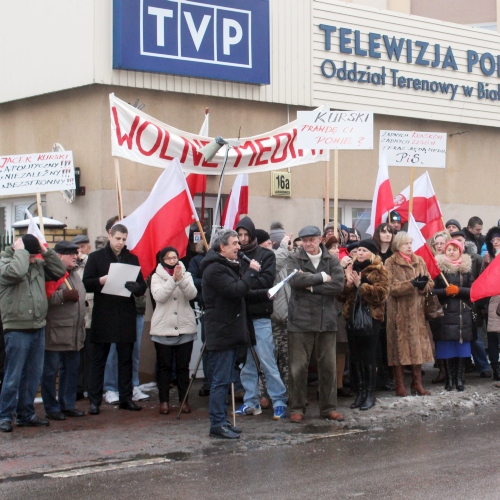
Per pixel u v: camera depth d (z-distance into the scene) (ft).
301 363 28.27
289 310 28.45
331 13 43.34
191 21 37.81
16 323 26.53
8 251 26.78
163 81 37.68
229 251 25.66
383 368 33.55
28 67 39.58
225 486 19.89
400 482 19.81
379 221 37.17
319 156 37.63
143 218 30.68
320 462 22.18
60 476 21.27
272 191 41.42
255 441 25.25
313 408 30.50
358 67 44.24
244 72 39.55
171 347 30.07
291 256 28.53
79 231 35.47
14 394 26.91
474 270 35.70
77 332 29.01
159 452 24.02
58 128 38.63
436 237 36.06
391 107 45.42
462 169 49.03
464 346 33.17
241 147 36.14
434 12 63.41
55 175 30.50
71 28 36.94
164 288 29.27
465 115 48.39
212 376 26.21
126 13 35.99
